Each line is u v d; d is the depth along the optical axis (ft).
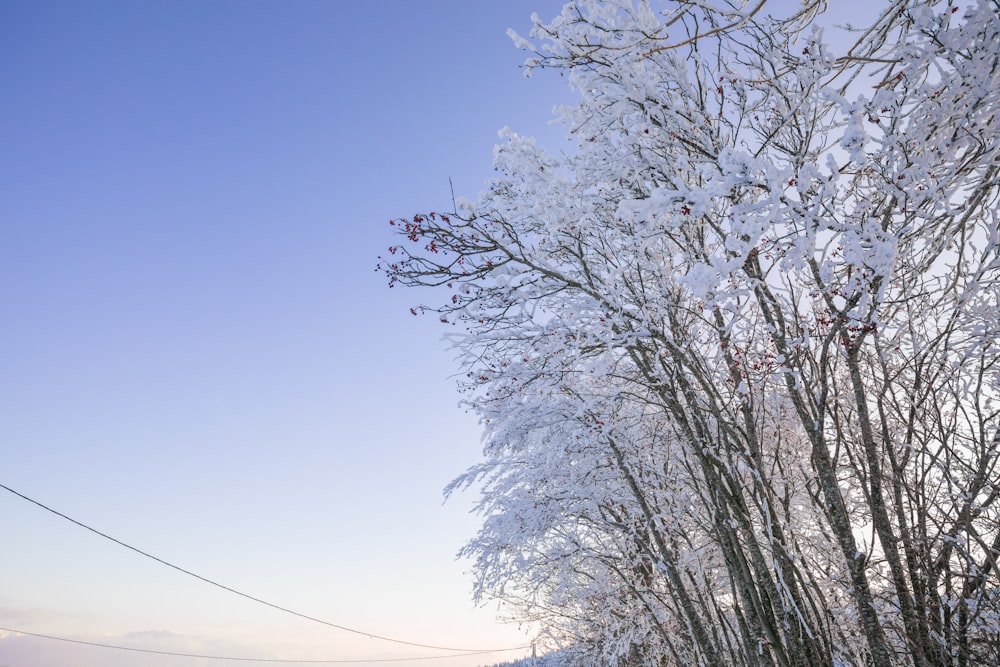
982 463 13.85
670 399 20.44
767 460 20.94
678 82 17.57
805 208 11.97
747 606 21.06
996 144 12.86
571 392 24.97
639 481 27.61
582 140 20.54
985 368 14.44
